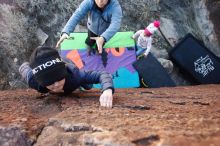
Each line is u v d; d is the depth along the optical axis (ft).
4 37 14.58
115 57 14.79
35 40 15.30
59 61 8.79
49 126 7.28
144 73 14.82
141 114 7.54
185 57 17.13
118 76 14.60
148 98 9.88
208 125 6.46
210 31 18.89
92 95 10.13
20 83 14.32
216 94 11.28
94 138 6.18
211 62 17.13
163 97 10.24
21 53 14.76
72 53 14.35
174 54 17.20
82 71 9.55
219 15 18.88
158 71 15.07
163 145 5.49
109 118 7.20
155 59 15.31
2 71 14.19
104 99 8.55
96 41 12.89
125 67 14.75
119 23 12.73
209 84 16.63
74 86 9.58
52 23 16.07
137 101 9.19
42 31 15.71
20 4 15.38
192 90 12.99
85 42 14.30
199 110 7.95
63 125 7.03
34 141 7.04
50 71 8.63
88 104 8.78
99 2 12.40
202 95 10.96
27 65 9.92
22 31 15.06
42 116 8.22
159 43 17.80
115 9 12.78
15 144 6.99
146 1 18.21
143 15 17.95
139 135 5.98
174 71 17.43
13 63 14.48
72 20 12.86
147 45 15.14
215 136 5.74
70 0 16.75
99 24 13.17
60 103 9.07
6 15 14.92
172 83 15.14
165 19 18.34
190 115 7.38
